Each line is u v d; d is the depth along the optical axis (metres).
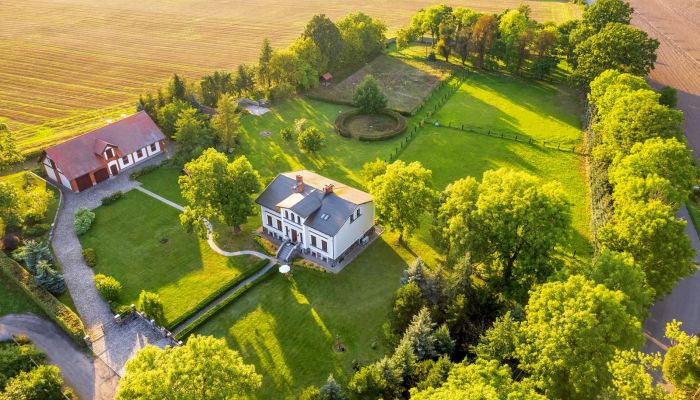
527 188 59.03
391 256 70.75
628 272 49.03
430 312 55.09
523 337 47.12
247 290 64.31
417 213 67.69
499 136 102.88
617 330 43.53
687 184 66.44
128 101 123.50
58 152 85.25
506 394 39.31
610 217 66.56
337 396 44.81
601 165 80.75
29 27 183.38
